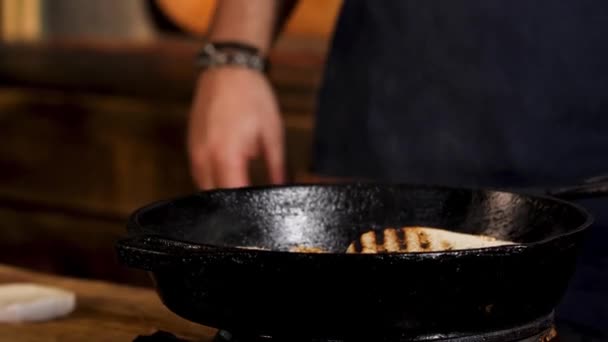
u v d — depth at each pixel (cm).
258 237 100
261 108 138
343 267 81
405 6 136
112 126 218
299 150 193
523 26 131
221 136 136
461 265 81
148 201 218
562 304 123
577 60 129
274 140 139
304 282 82
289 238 100
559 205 94
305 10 216
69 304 115
